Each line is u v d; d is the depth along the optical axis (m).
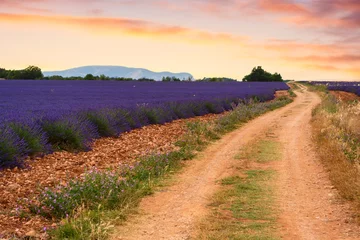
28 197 7.85
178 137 16.97
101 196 7.52
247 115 25.11
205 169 10.95
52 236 5.89
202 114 27.33
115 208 7.27
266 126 20.83
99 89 47.75
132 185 8.58
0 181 8.87
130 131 17.81
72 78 104.56
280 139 16.28
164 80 114.81
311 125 21.03
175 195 8.37
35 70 103.56
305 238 5.89
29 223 6.46
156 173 10.26
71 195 7.39
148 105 22.81
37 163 10.80
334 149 12.09
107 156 12.47
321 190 8.66
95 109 17.81
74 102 24.28
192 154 12.88
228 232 6.07
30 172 9.88
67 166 10.82
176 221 6.68
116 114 17.89
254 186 9.04
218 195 8.22
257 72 150.25
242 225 6.44
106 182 8.03
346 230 6.25
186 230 6.23
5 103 22.17
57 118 14.12
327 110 23.80
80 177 9.68
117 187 8.10
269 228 6.32
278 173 10.38
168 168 10.86
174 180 9.70
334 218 6.83
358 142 13.62
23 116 13.84
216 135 16.89
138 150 13.73
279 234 6.04
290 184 9.23
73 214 6.63
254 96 43.38
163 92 44.47
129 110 19.70
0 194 7.93
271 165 11.41
